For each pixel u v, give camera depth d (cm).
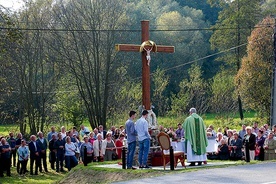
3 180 2858
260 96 5656
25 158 3050
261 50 5631
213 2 7375
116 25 4912
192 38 8238
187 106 5744
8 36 2623
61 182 2305
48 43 4881
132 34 6309
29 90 4778
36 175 3014
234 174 1730
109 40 4828
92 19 4775
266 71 5628
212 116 6147
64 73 5250
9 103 5159
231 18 6831
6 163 2972
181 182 1603
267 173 1727
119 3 4881
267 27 5603
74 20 4794
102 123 4894
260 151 2609
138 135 2092
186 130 2133
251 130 2666
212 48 7231
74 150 3002
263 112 5722
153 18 8406
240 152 2623
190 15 8844
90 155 2906
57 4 4844
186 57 7988
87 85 4841
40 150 3064
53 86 5194
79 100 5309
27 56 4725
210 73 8362
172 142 2330
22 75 4753
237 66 6912
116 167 2255
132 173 1992
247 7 6769
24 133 4881
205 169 1912
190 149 2130
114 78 5159
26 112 4844
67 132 3139
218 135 2830
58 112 5356
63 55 4828
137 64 6712
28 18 4797
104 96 4875
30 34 4838
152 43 2261
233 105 5844
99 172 2175
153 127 2255
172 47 2317
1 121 5288
